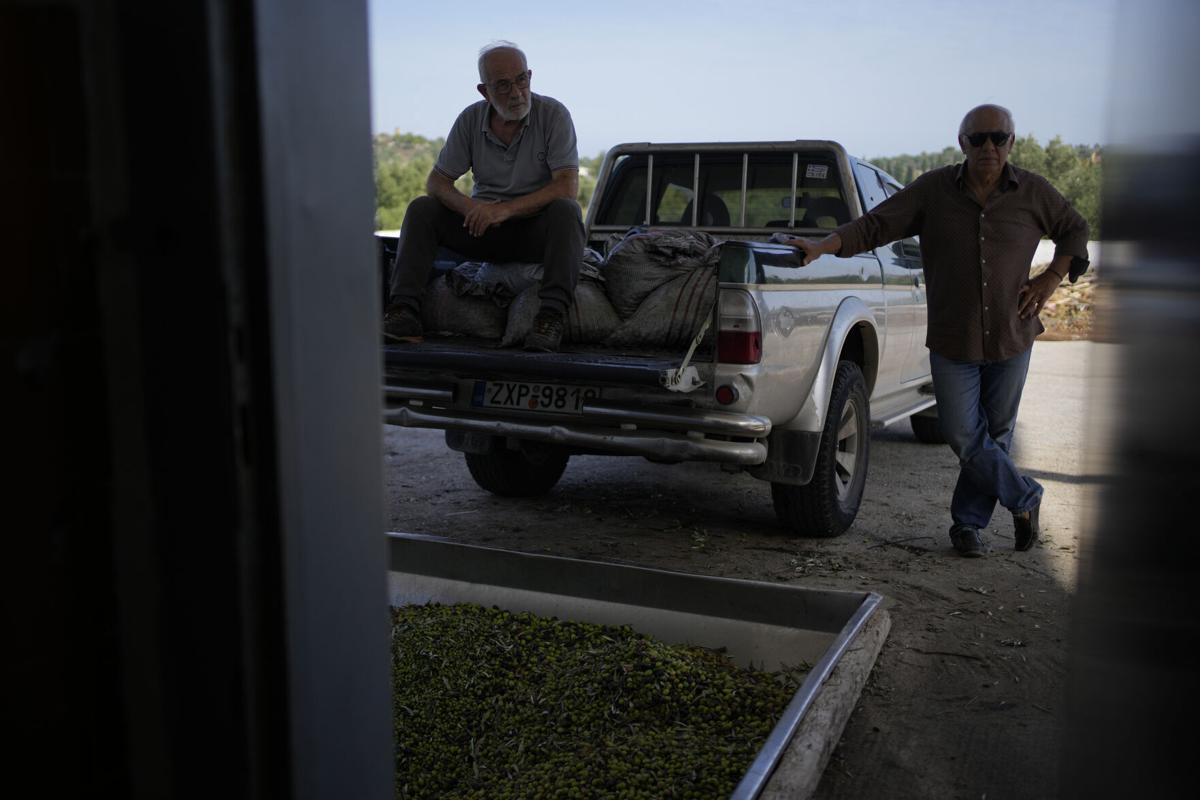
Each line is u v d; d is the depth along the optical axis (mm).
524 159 4934
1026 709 3041
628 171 6281
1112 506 1206
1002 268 4262
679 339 4398
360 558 1253
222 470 1018
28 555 943
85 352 980
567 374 3986
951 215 4297
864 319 5023
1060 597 4055
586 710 2799
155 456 1030
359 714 1265
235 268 1014
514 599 3561
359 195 1228
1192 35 939
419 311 4746
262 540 1073
